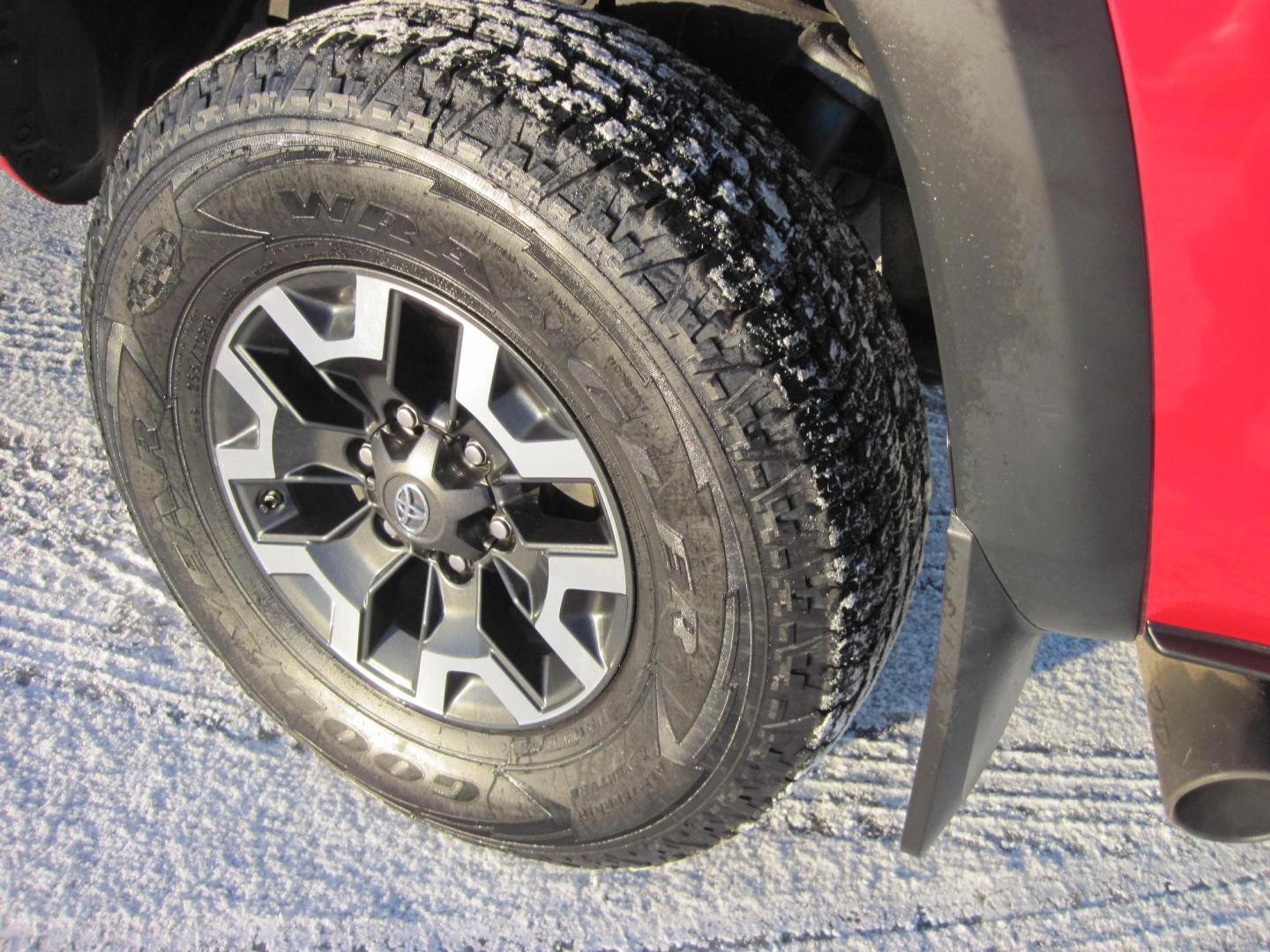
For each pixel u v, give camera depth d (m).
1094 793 2.14
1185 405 1.15
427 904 1.91
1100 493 1.24
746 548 1.41
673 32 1.80
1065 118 1.08
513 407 1.52
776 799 1.65
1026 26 1.07
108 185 1.71
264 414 1.73
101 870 1.92
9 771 2.07
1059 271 1.13
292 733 2.06
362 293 1.54
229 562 1.95
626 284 1.32
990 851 2.03
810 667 1.48
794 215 1.42
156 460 1.89
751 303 1.33
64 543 2.55
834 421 1.38
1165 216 1.07
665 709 1.59
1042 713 2.30
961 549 1.36
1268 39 0.97
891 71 1.17
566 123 1.34
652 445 1.41
